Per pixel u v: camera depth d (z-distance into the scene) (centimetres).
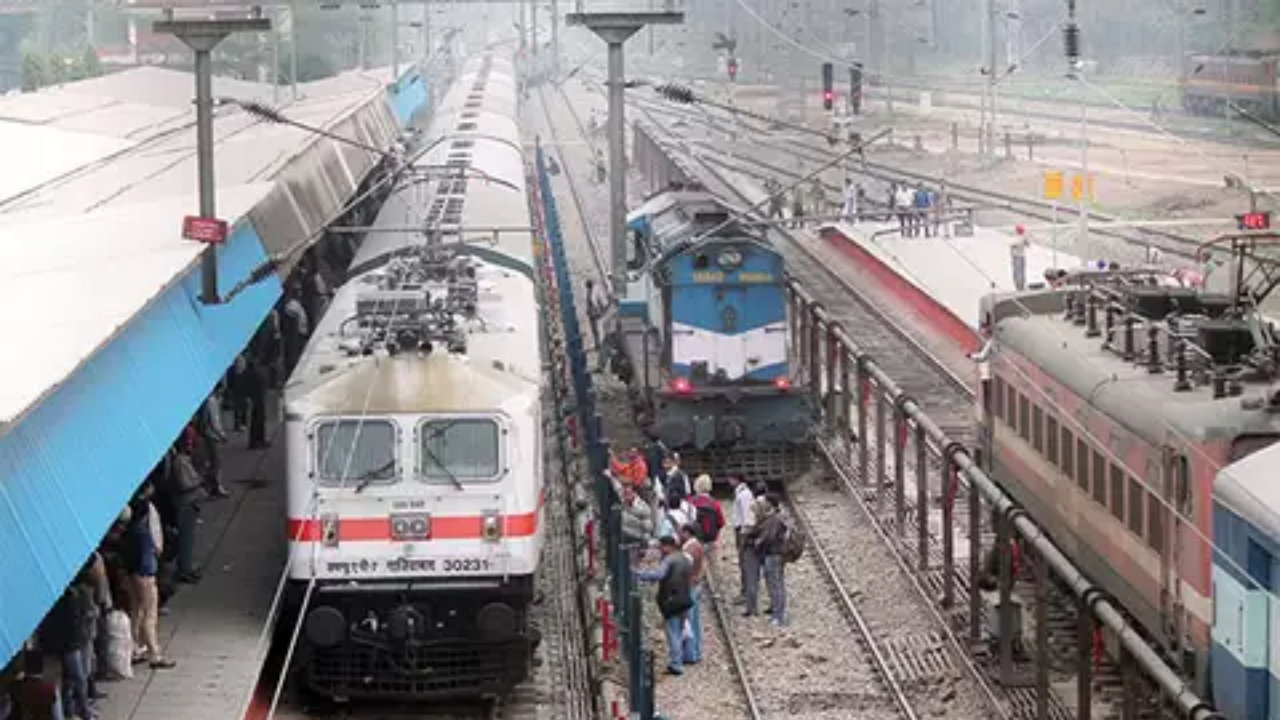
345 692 2483
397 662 2470
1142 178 7019
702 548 2859
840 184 8094
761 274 3734
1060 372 2644
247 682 2227
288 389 2492
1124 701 2120
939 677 2605
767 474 3809
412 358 2470
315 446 2433
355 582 2442
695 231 3816
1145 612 2275
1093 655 2562
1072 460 2598
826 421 4159
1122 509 2355
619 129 4359
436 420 2434
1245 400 2105
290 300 3872
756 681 2638
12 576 1455
